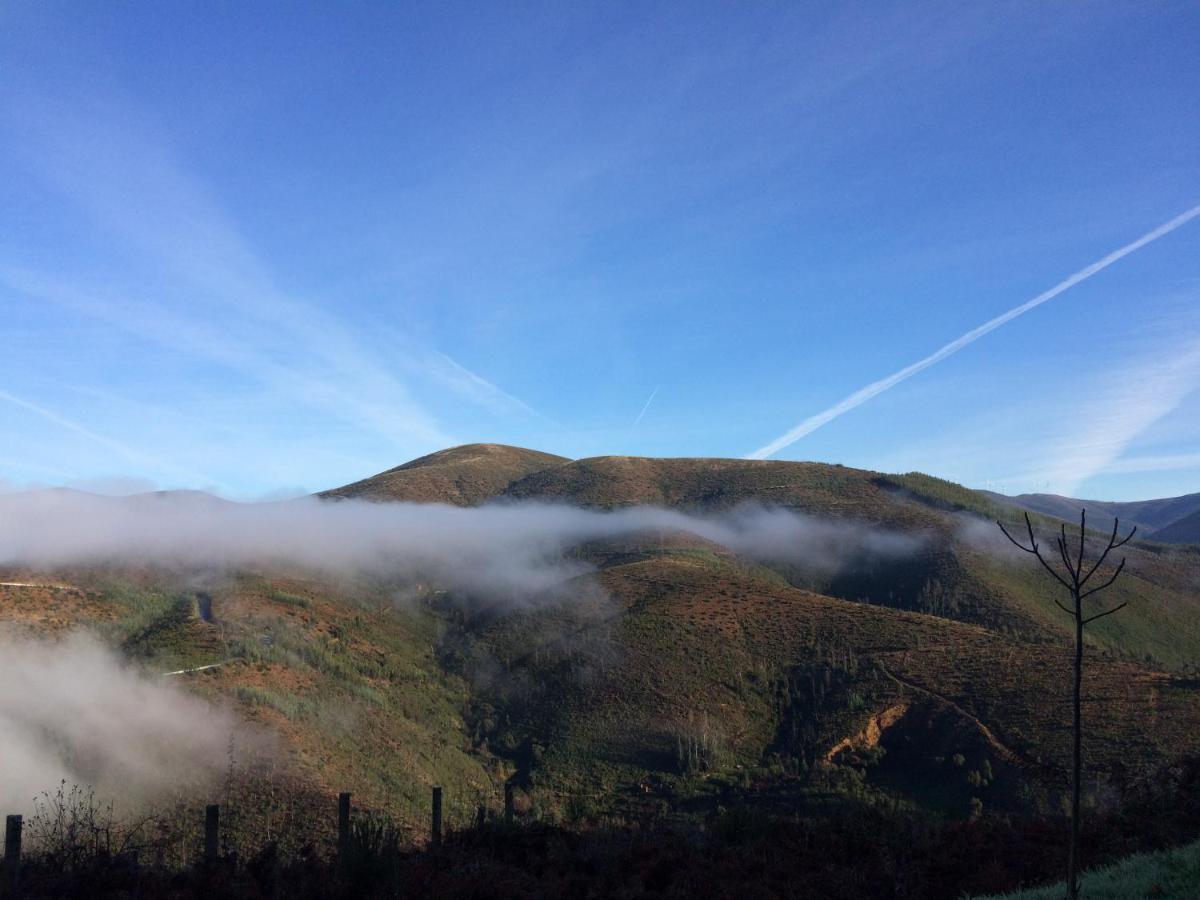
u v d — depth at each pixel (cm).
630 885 1791
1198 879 1173
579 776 6900
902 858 1909
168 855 3036
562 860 1981
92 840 1944
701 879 1819
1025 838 1989
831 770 6341
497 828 2217
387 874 1672
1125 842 1794
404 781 6044
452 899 1636
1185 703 5541
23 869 1689
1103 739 5272
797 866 1955
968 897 1506
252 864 1830
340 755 6041
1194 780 1989
